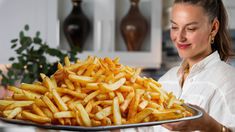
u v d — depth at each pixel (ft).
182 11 4.91
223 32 5.43
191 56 5.09
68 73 3.30
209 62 5.32
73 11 7.80
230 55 5.56
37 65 6.10
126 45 8.04
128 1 8.03
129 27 7.82
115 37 8.06
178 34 4.98
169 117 3.17
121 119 2.99
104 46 8.00
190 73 5.40
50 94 3.07
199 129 3.91
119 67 3.50
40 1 8.03
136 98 3.16
